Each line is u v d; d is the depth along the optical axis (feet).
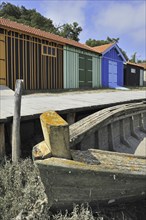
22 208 10.46
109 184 10.32
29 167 12.84
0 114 15.69
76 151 11.32
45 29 118.42
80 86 55.62
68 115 19.35
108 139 18.21
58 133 9.50
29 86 42.11
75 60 53.31
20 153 14.39
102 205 10.98
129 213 11.37
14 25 44.50
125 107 22.12
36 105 21.16
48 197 9.92
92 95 34.35
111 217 10.85
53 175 9.35
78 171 9.37
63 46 49.29
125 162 11.08
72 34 124.16
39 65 43.96
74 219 9.57
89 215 9.96
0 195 11.48
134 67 86.07
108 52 66.39
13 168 12.72
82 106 20.92
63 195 9.99
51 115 11.00
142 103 26.66
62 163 9.21
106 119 16.98
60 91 42.63
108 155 11.50
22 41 40.63
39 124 18.76
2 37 37.50
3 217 10.15
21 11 136.56
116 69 71.51
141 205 12.02
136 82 88.28
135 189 11.11
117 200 11.12
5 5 132.36
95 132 16.07
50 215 10.25
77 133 13.35
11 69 39.04
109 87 63.87
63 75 49.85
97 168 9.73
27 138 18.01
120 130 20.58
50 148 9.57
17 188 11.55
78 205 10.44
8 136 15.78
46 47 45.19
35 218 9.95
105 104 23.34
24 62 41.09
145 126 26.22
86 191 10.18
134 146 20.88
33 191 11.13
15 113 13.37
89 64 58.44
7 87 35.86
